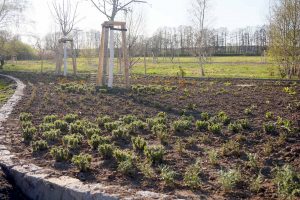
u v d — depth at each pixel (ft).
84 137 25.05
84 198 15.03
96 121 29.25
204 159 19.85
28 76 75.46
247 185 16.28
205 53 105.60
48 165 19.16
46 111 34.71
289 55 70.23
